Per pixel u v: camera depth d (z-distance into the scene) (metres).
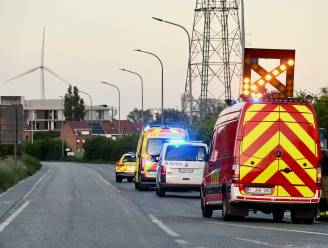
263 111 38.34
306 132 38.34
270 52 45.53
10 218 41.75
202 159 68.00
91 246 27.47
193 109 119.94
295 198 38.19
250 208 39.16
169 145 68.25
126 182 107.19
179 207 53.44
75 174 142.50
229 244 27.83
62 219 40.91
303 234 32.06
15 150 126.62
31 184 96.56
